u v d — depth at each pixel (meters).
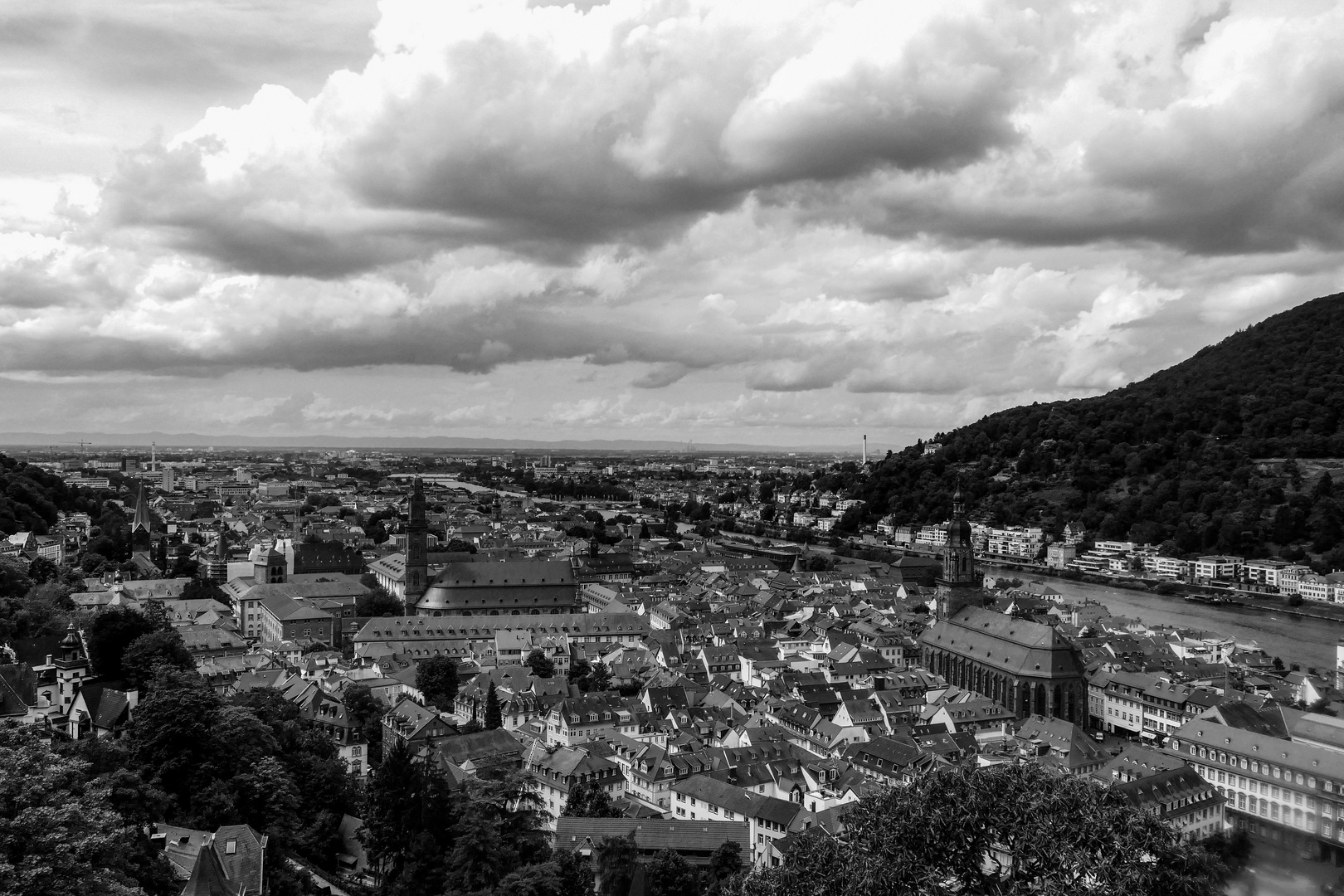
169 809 157.38
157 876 127.31
